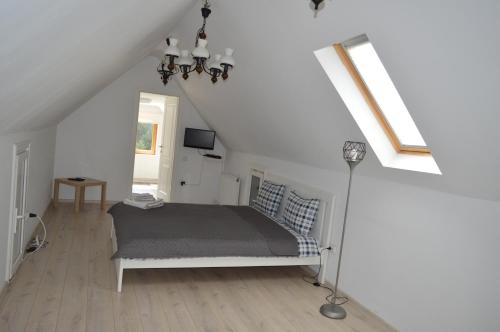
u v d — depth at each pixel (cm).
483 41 170
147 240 310
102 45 230
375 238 329
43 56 157
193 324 276
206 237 334
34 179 395
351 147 304
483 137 209
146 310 288
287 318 302
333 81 285
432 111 227
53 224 479
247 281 371
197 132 676
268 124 445
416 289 287
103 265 366
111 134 635
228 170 707
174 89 670
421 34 193
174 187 699
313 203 393
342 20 231
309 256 369
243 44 352
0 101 171
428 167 275
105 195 583
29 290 295
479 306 241
